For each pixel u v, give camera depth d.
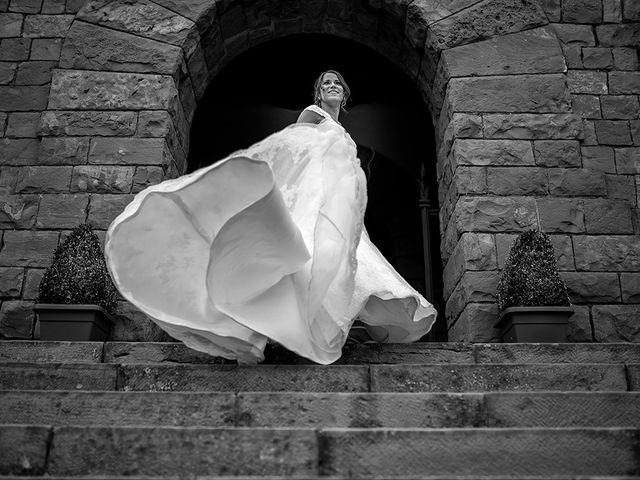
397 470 2.51
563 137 5.82
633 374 3.50
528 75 6.00
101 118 5.79
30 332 5.23
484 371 3.46
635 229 5.61
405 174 10.70
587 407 3.00
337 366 3.38
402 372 3.41
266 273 3.32
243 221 3.10
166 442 2.53
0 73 6.02
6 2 6.23
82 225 4.91
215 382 3.35
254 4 6.49
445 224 6.20
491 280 5.38
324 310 3.41
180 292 3.37
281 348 3.68
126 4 6.12
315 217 3.58
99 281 4.73
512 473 2.52
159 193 3.31
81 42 6.02
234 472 2.49
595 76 6.09
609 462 2.54
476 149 5.76
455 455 2.54
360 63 9.12
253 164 3.07
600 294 5.40
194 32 6.12
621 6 6.30
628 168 5.83
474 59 6.05
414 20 6.27
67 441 2.54
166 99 5.87
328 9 6.71
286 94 9.48
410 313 3.84
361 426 2.96
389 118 9.48
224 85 9.30
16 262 5.40
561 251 5.49
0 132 5.84
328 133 3.86
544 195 5.66
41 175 5.63
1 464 2.49
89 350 3.94
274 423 2.95
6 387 3.35
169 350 3.95
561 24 6.26
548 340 4.66
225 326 3.29
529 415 2.98
